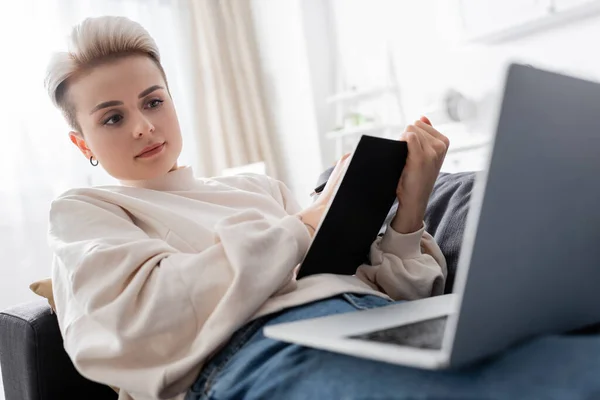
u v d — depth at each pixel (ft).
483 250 1.24
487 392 1.22
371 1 8.68
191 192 3.15
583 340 1.36
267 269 2.21
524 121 1.24
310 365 1.73
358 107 9.35
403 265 2.77
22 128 6.98
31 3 7.17
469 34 6.95
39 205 7.04
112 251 2.27
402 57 8.25
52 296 2.86
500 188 1.24
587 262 1.55
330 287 2.38
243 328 2.18
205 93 9.07
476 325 1.28
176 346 2.16
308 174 9.48
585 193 1.45
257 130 9.53
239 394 1.87
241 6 9.67
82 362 2.26
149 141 2.92
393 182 2.67
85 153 3.22
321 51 9.52
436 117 7.66
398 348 1.33
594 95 1.41
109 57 2.84
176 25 8.87
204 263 2.21
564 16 5.91
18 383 2.79
